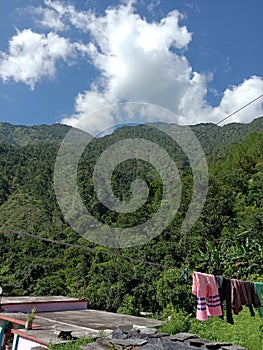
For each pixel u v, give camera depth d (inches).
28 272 863.7
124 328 229.8
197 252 805.2
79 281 844.0
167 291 614.5
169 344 189.6
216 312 159.0
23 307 480.7
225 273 644.7
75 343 296.2
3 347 418.9
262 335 346.6
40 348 310.0
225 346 188.7
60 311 511.2
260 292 181.2
